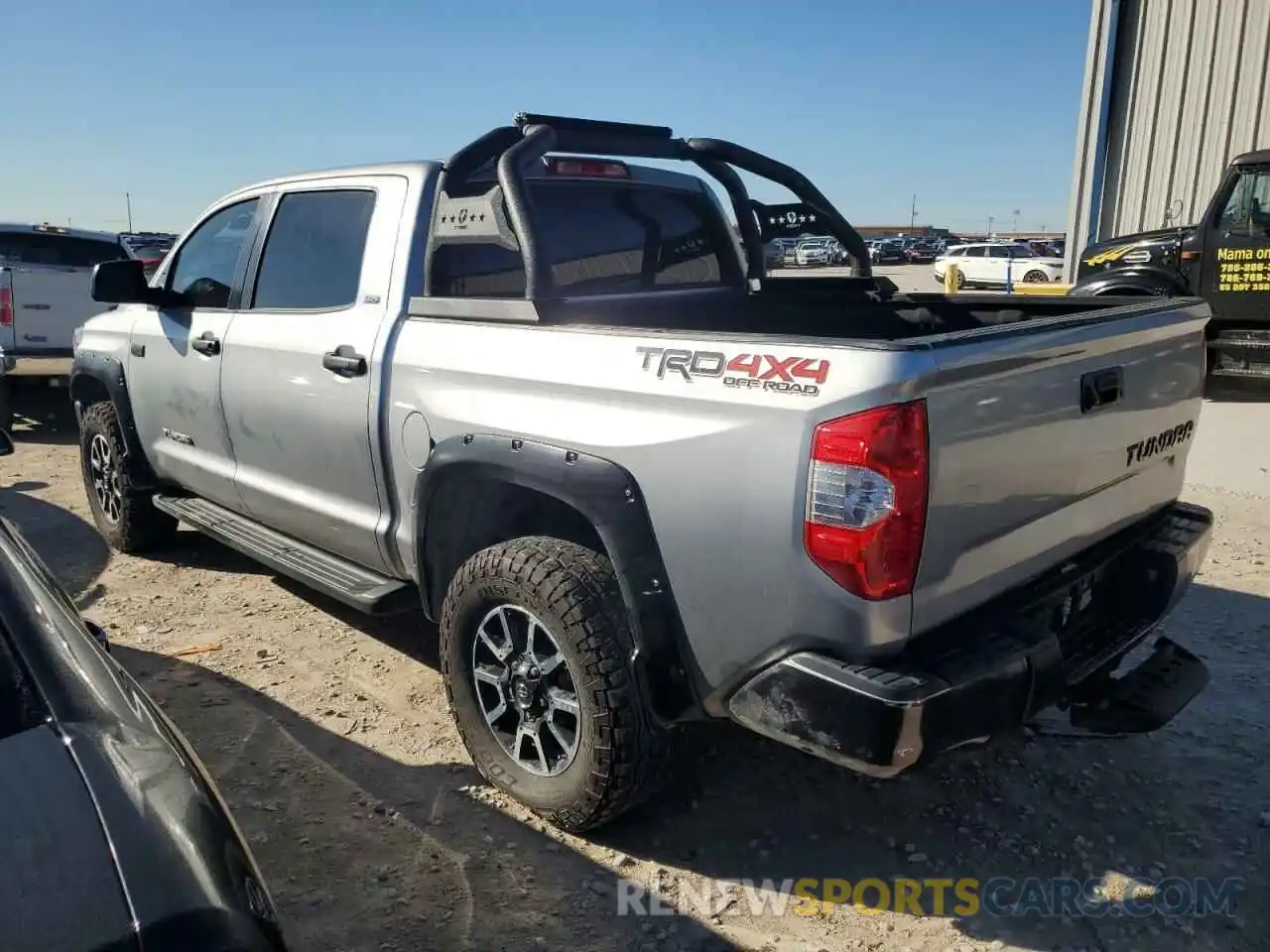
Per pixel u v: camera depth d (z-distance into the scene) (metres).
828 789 3.30
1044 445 2.62
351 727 3.70
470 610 3.12
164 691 3.98
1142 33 13.26
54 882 1.34
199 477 4.70
